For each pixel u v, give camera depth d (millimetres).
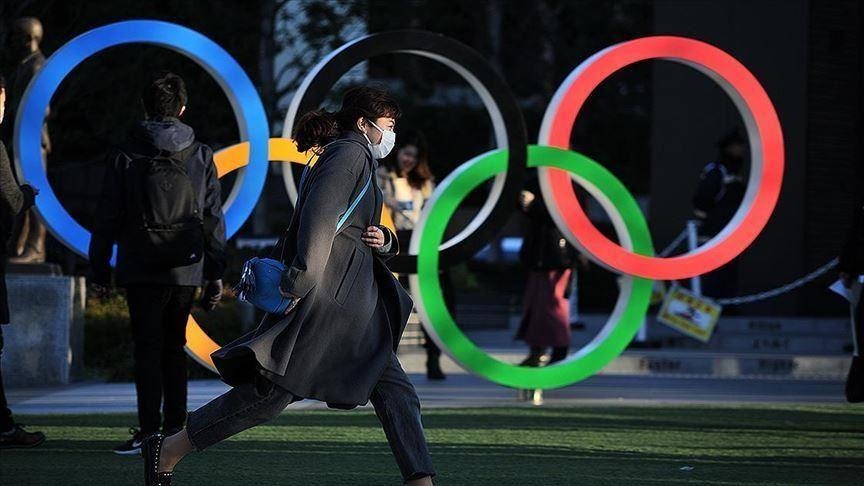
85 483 14023
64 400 21891
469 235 22016
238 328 28891
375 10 48375
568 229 22188
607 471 15312
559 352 24641
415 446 11680
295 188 22266
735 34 35500
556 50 65688
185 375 16172
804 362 28656
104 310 28922
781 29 34844
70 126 43969
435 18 54938
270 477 14656
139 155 15578
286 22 48188
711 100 36188
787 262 34719
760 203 23109
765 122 23047
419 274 21547
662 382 26703
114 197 15508
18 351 24203
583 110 57625
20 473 14617
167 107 15875
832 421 20406
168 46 21359
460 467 15492
